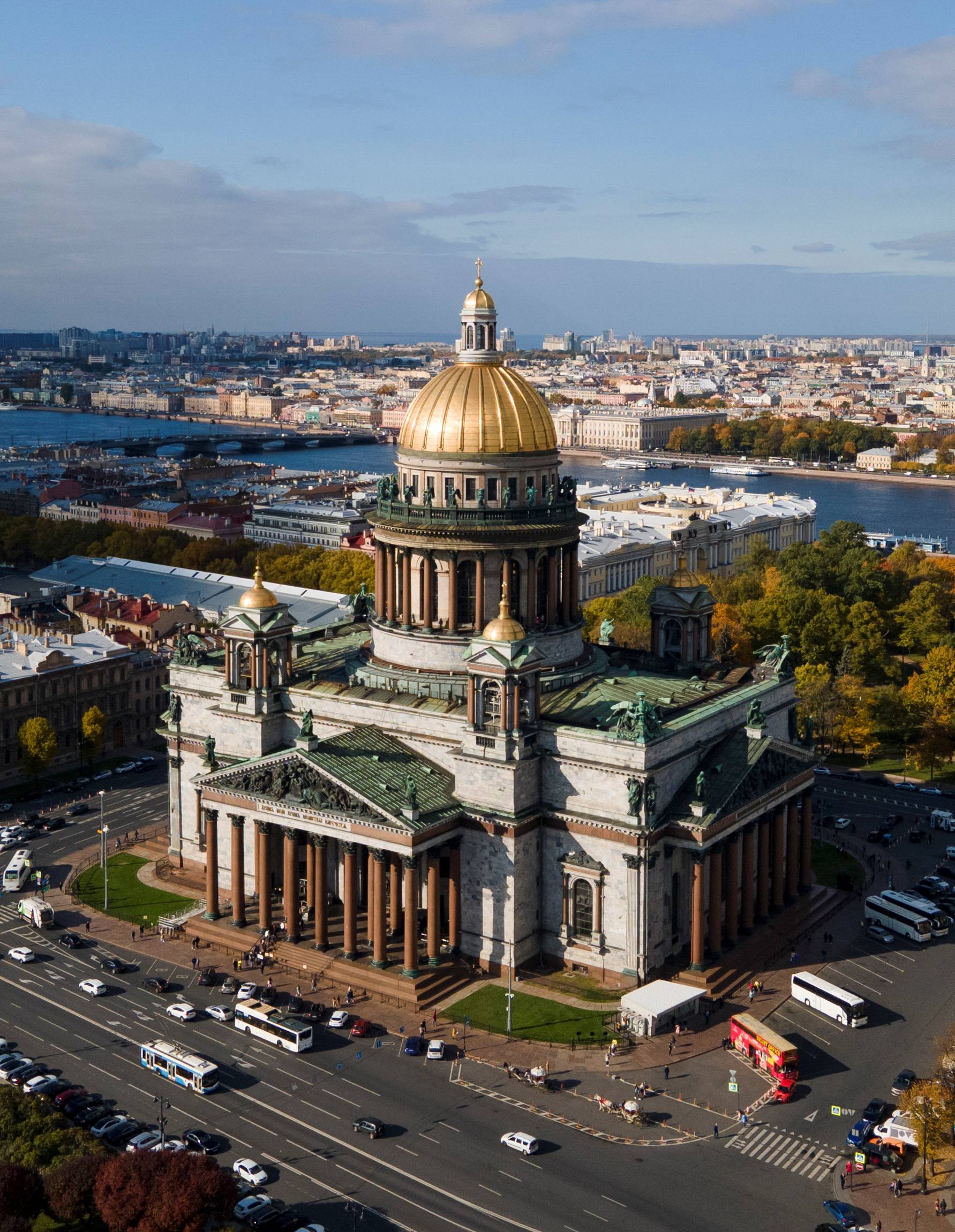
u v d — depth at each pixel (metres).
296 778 176.75
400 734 185.75
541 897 176.50
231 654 196.62
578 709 180.62
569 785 172.75
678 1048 156.88
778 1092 147.25
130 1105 144.88
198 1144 136.38
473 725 172.38
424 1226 125.38
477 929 175.38
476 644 170.62
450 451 190.38
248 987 167.88
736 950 176.88
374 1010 165.50
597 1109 144.62
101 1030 161.00
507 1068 152.00
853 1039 159.75
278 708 198.00
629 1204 128.88
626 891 169.25
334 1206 128.12
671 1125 141.75
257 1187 130.75
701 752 178.50
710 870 173.25
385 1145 138.00
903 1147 136.00
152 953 181.38
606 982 172.00
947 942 185.38
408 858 166.50
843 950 182.75
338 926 184.50
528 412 193.12
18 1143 129.88
